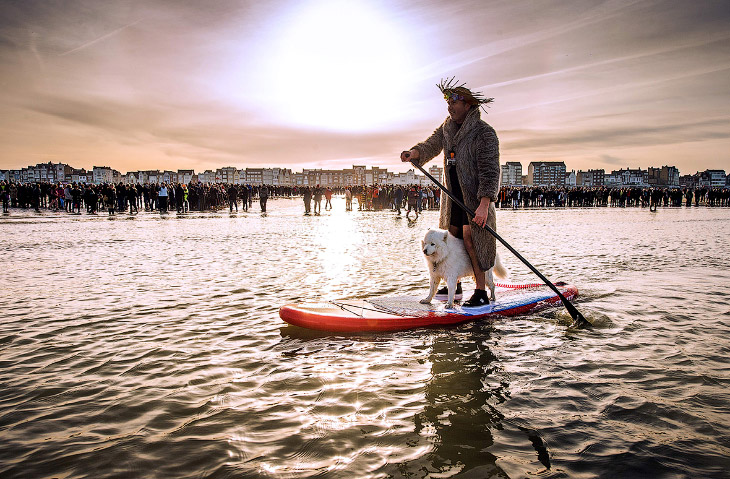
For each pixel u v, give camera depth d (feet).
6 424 8.12
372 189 118.83
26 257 30.35
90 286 20.62
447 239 15.51
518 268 25.81
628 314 15.74
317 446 7.35
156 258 30.01
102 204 104.88
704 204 184.75
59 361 11.27
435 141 17.42
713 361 11.16
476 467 6.76
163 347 12.35
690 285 20.68
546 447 7.32
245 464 6.83
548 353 11.89
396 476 6.52
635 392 9.39
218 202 120.67
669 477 6.45
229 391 9.53
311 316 13.78
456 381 10.07
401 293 19.43
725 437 7.56
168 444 7.41
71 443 7.46
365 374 10.52
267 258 30.22
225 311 16.26
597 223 69.62
